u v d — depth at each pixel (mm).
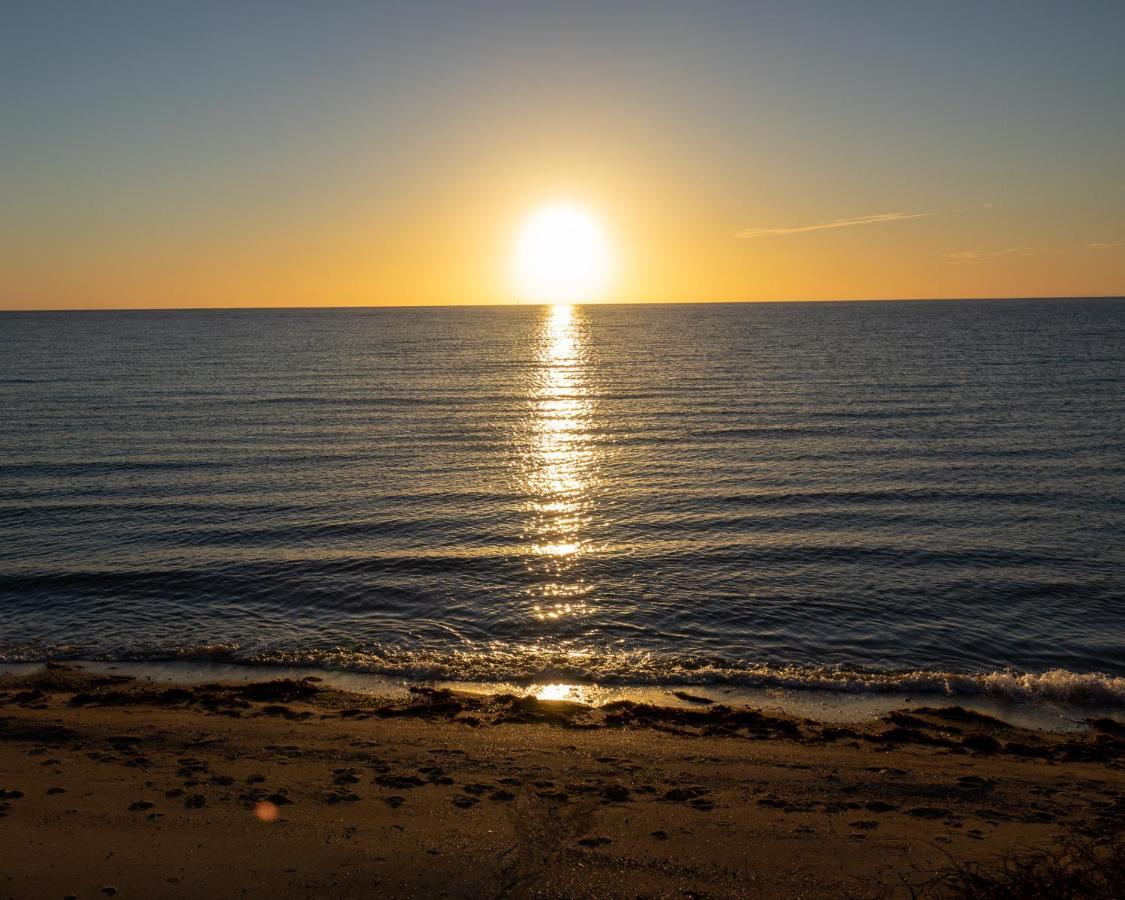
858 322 179750
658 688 14797
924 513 26797
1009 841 8328
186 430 43406
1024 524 25438
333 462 35688
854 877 7484
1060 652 16500
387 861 7770
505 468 34719
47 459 35438
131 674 15227
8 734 11586
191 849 7961
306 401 56031
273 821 8648
